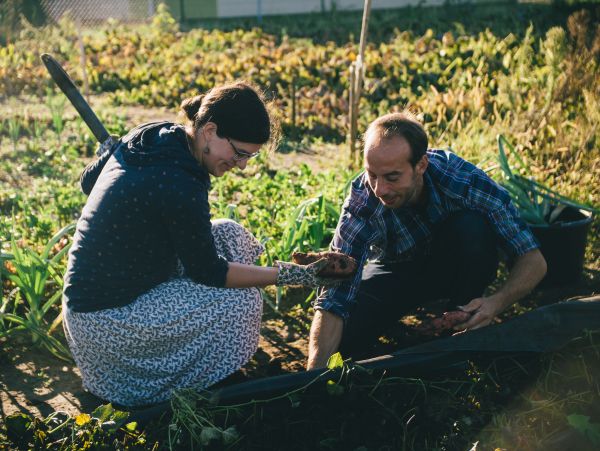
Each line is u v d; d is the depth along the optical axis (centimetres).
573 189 475
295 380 257
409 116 271
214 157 239
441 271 311
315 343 287
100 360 270
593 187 489
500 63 881
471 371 267
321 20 1817
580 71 700
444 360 267
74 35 1329
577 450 231
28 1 1527
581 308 279
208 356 273
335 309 288
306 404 254
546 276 379
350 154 548
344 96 806
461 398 257
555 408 251
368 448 240
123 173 240
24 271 326
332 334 289
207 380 275
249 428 247
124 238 242
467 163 296
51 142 700
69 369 313
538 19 1414
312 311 364
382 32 1371
